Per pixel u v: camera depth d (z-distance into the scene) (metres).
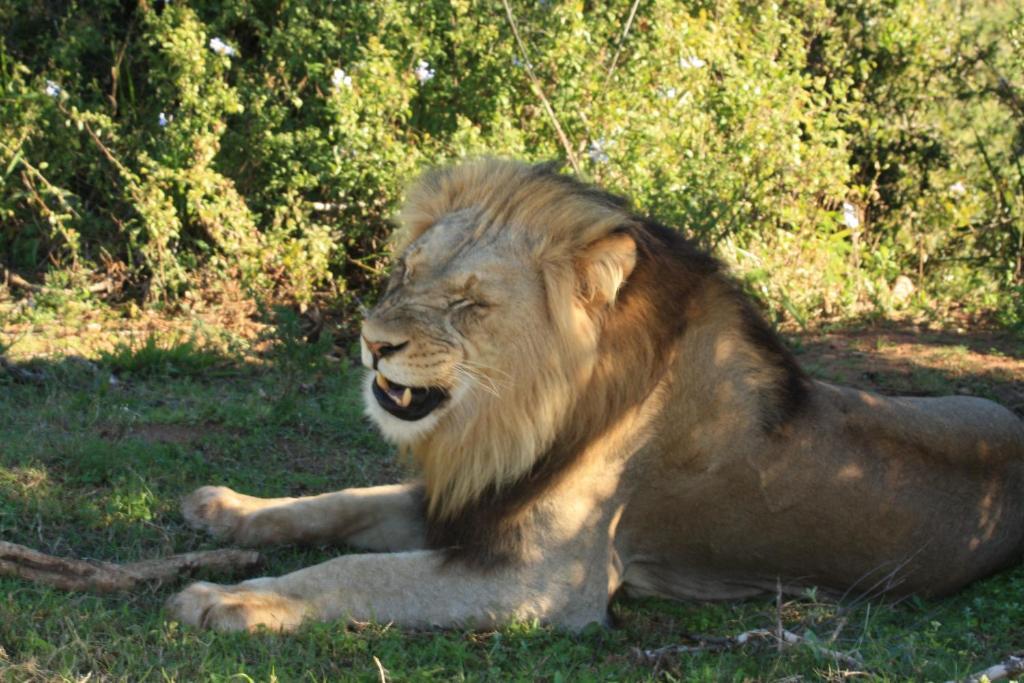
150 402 11.41
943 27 19.94
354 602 7.29
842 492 8.28
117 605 7.29
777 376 8.18
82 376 11.84
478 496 7.55
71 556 8.04
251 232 15.09
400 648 6.96
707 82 17.34
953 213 18.73
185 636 6.70
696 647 7.32
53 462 9.52
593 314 7.50
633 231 7.63
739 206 16.19
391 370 7.18
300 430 11.07
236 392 12.02
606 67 16.38
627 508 8.08
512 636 7.29
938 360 14.59
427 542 7.94
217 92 15.14
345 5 16.09
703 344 7.97
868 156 19.78
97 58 16.72
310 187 15.75
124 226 14.97
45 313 13.97
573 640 7.49
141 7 15.94
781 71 17.94
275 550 8.47
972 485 8.77
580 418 7.59
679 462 8.02
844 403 8.47
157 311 14.57
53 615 6.79
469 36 16.00
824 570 8.55
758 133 16.86
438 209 7.76
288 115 16.30
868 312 16.91
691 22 17.58
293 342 11.94
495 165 7.75
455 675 6.71
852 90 19.33
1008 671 6.76
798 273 16.75
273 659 6.55
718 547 8.38
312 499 8.59
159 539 8.43
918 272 18.47
